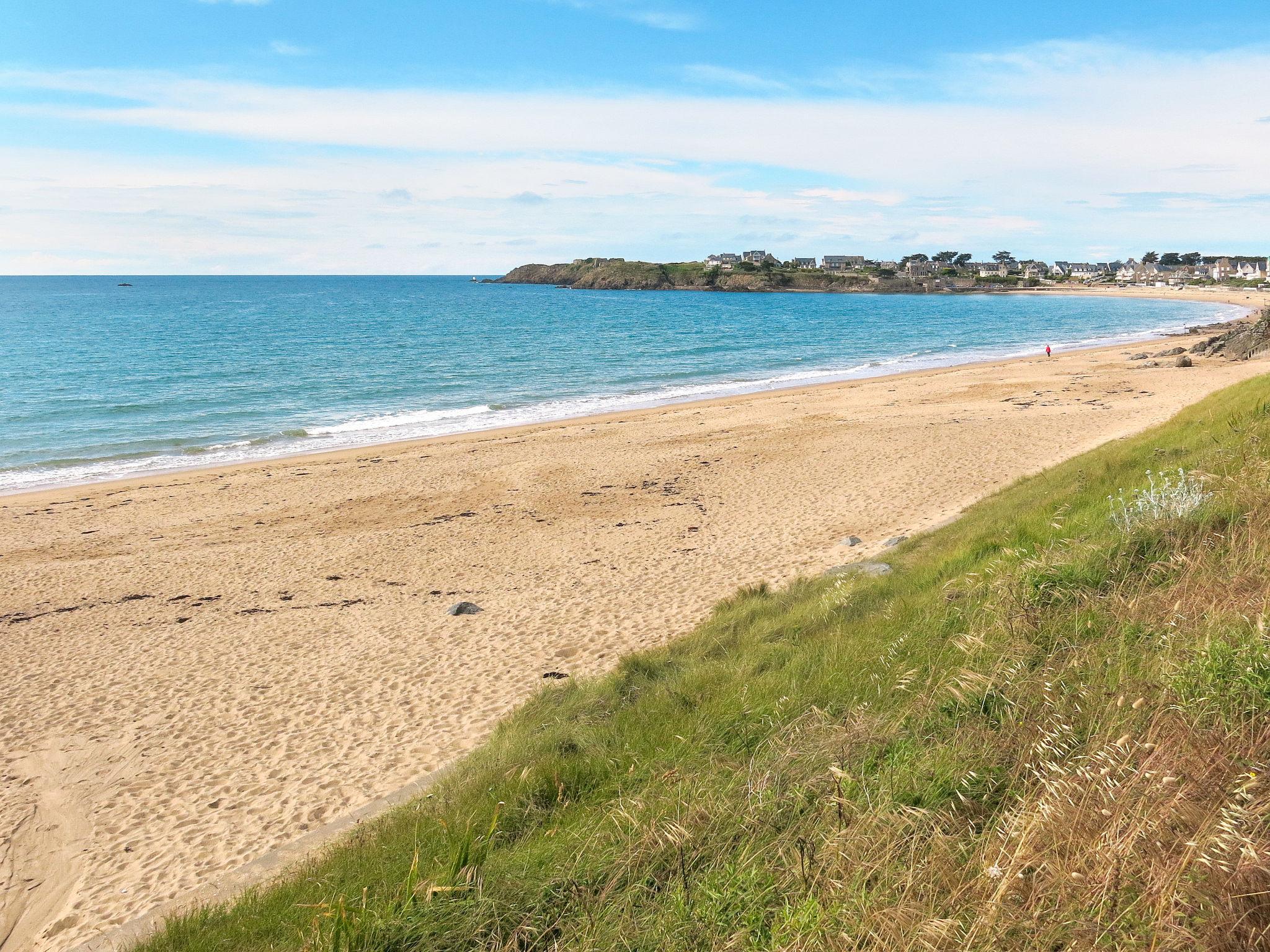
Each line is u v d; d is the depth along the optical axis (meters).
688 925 3.69
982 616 6.64
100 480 24.38
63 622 13.32
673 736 6.21
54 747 9.47
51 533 18.53
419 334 77.81
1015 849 3.45
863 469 21.17
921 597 8.15
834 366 53.28
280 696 10.45
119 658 11.86
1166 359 46.38
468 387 43.91
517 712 8.94
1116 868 3.12
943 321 102.50
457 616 12.79
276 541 17.53
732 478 21.16
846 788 4.37
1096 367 44.84
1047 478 15.48
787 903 3.62
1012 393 35.03
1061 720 4.48
